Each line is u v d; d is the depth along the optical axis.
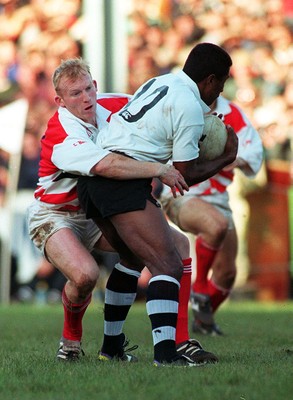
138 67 53.50
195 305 31.11
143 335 29.62
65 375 18.33
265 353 22.64
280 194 52.66
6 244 52.25
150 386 16.77
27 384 17.45
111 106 22.23
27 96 53.16
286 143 52.97
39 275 52.06
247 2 52.88
